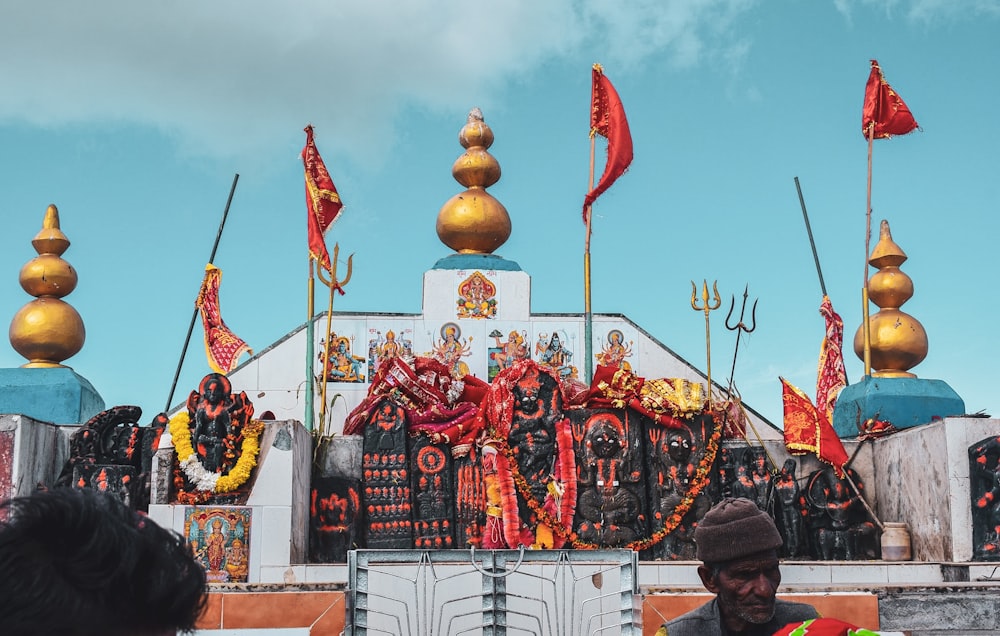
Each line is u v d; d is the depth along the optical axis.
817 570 14.50
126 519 2.54
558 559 10.02
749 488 15.62
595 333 19.69
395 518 15.16
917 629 12.68
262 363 19.39
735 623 5.38
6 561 2.38
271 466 14.45
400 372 15.70
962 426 15.09
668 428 15.64
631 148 17.83
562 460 15.24
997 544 14.73
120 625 2.45
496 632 9.84
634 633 9.88
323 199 17.36
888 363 18.14
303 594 12.22
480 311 19.61
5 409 16.80
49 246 18.27
